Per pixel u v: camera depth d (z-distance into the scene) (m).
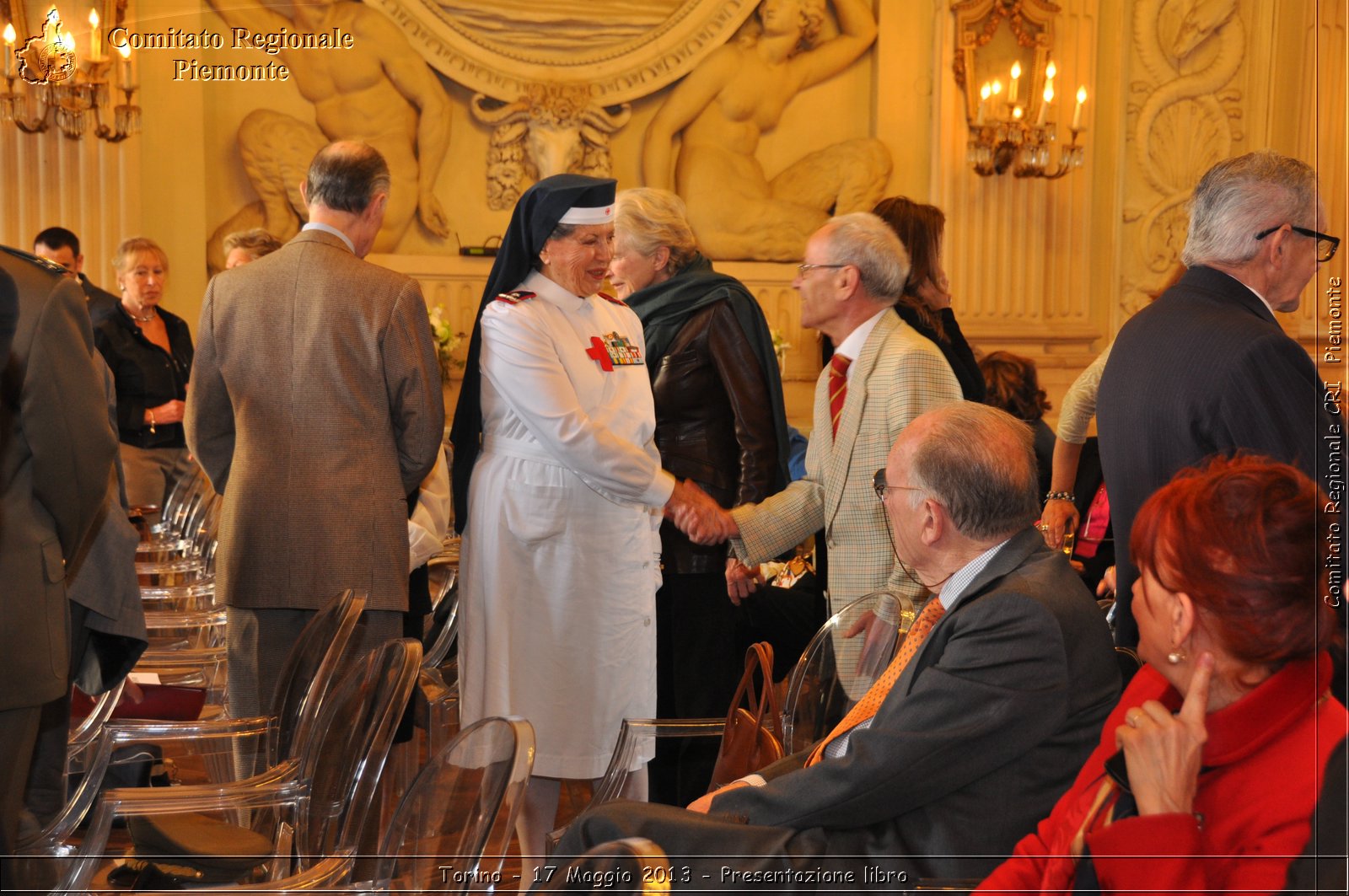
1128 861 1.34
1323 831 1.29
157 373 5.54
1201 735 1.34
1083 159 8.01
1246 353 1.99
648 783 2.97
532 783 2.74
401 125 7.06
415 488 3.03
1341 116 7.80
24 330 2.16
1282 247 2.11
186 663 3.29
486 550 2.74
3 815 2.11
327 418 2.88
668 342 3.24
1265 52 8.07
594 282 2.78
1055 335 8.06
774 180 7.61
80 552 2.54
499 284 2.75
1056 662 1.70
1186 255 2.23
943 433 1.87
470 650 2.78
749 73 7.46
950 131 7.74
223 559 2.92
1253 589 1.33
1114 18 8.00
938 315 3.04
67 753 2.57
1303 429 1.96
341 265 2.92
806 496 2.86
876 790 1.70
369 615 2.88
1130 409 2.12
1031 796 1.71
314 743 2.31
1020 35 7.77
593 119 7.29
